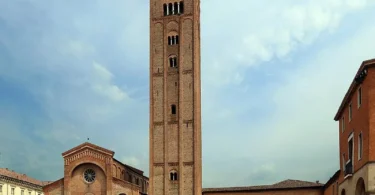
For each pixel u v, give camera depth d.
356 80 51.00
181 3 100.88
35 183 122.06
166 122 95.75
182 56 97.88
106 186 95.12
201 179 95.06
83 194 96.31
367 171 47.25
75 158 97.31
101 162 96.12
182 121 94.94
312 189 92.00
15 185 111.25
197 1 102.12
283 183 100.06
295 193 92.88
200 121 97.38
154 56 99.62
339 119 66.81
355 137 53.91
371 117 47.59
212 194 96.62
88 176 97.31
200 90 99.44
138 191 95.94
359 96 52.28
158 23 100.94
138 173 124.44
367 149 47.69
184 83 96.75
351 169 55.59
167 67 98.50
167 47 99.44
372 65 48.22
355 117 53.94
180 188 91.81
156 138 95.62
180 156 93.19
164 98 97.00
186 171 92.62
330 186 79.62
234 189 96.12
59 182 97.19
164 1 101.50
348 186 57.94
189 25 99.06
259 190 94.75
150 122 96.56
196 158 92.62
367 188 47.12
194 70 96.75
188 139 93.94
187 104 95.69
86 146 97.06
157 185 93.44
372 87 48.06
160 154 94.62
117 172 104.06
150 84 98.44
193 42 98.12
